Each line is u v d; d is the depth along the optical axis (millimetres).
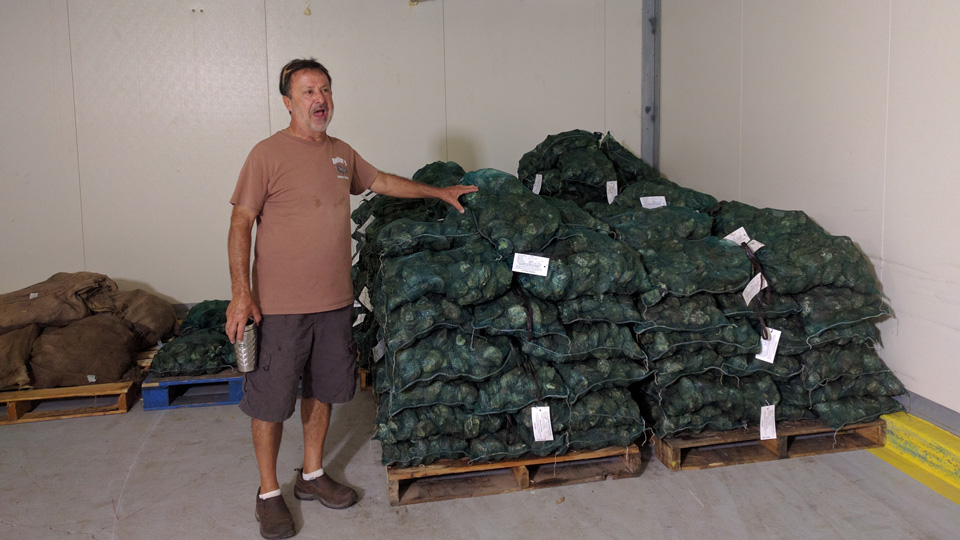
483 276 3207
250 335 3018
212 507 3383
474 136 6430
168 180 6141
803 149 4500
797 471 3578
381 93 6266
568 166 5125
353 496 3369
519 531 3115
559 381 3391
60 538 3109
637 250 3682
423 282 3211
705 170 5730
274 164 3008
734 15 5191
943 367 3557
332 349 3236
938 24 3453
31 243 6031
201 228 6242
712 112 5570
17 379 4586
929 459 3521
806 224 4004
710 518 3172
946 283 3502
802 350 3686
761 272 3664
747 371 3689
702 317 3521
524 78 6434
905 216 3727
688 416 3611
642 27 6520
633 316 3467
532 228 3295
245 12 6043
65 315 5074
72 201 6039
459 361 3291
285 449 4051
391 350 3264
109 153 6035
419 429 3322
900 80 3701
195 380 4715
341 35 6164
